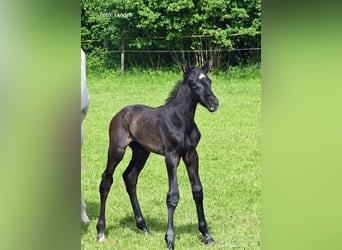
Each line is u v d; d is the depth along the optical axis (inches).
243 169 333.7
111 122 251.1
